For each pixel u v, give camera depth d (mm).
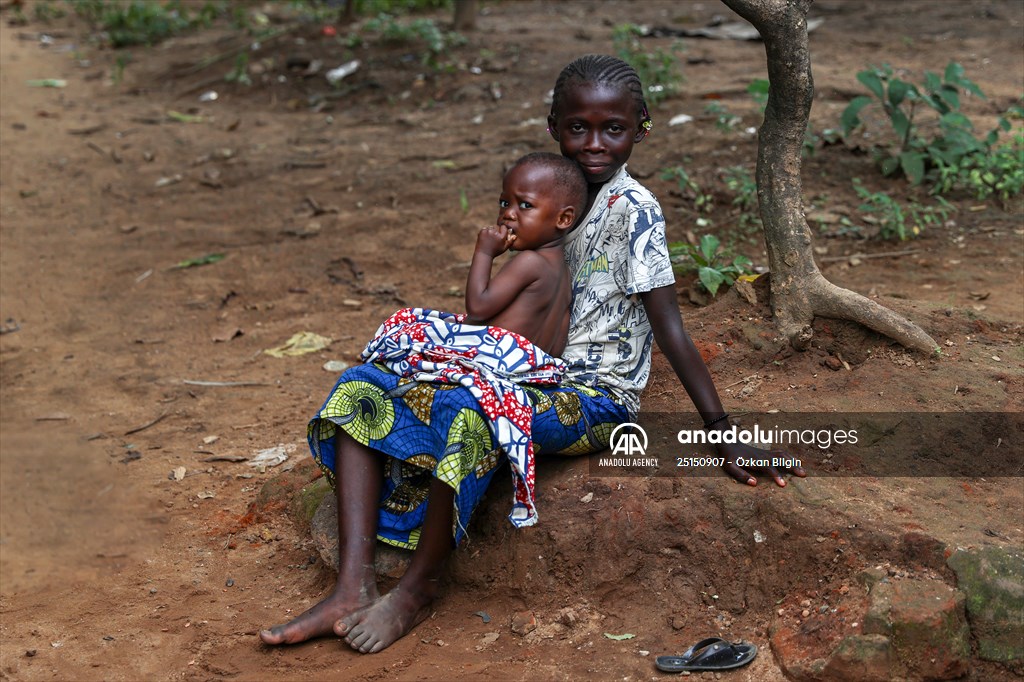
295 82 10523
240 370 5391
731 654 2891
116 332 5973
